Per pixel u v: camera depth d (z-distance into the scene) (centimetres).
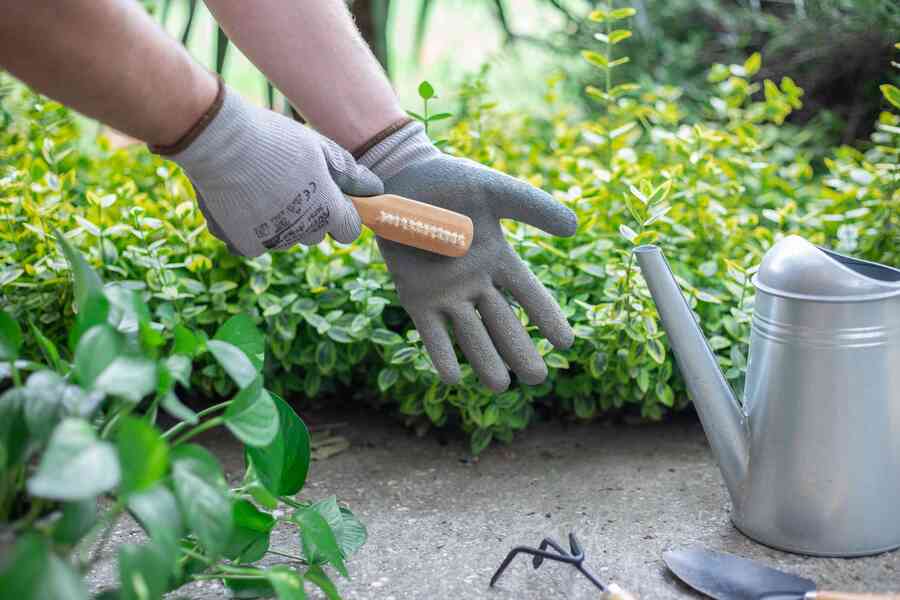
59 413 70
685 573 99
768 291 101
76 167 171
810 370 98
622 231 132
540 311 116
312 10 113
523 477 131
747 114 178
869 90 229
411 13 439
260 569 94
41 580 60
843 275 97
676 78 246
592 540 111
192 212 148
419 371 133
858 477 100
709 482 126
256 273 140
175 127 94
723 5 262
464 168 116
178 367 77
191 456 73
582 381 140
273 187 101
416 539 113
